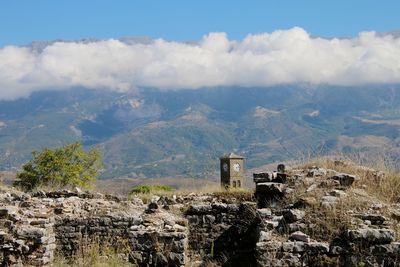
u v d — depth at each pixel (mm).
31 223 20234
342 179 20406
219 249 23422
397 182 20859
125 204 24906
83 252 20562
